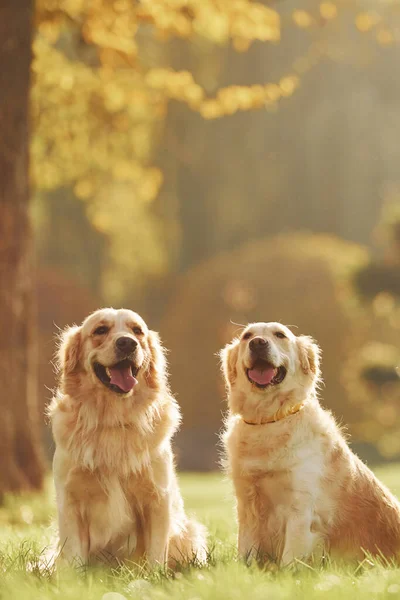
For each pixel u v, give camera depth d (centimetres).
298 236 3422
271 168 4434
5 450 1145
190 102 1569
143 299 4425
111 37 1370
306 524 569
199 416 3031
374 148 4356
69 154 1727
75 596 440
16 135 1173
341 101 4362
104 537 578
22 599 440
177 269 4472
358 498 597
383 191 4325
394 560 589
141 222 4247
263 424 595
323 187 4397
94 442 574
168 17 1327
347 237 4381
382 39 1560
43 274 3347
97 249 4269
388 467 2125
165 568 534
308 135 4397
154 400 597
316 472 579
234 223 4462
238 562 529
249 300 3064
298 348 627
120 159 1789
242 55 3812
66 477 578
